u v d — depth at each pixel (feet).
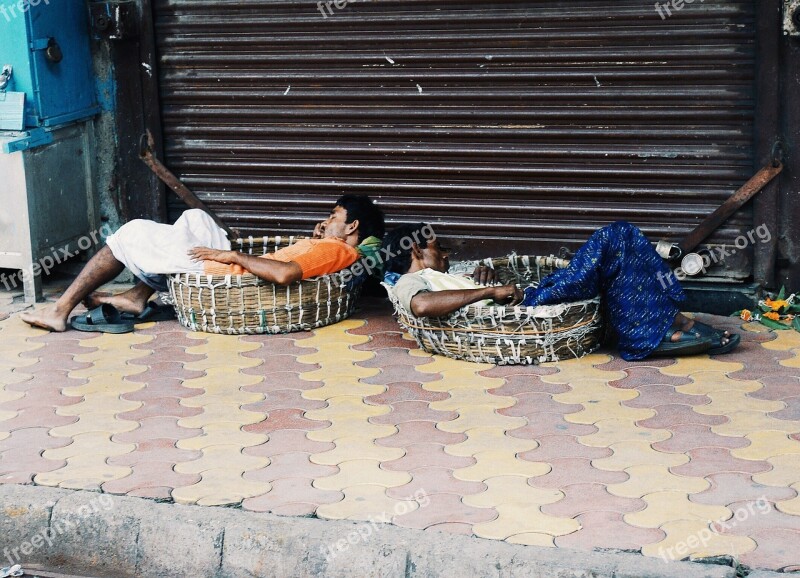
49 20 21.26
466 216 21.09
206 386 17.01
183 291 19.40
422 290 17.81
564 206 20.54
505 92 20.29
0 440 15.11
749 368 17.19
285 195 21.95
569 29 19.75
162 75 22.02
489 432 15.01
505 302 17.76
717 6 19.02
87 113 22.26
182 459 14.37
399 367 17.70
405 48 20.61
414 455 14.33
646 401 15.97
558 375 17.12
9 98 20.88
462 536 12.14
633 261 17.31
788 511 12.59
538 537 12.12
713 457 14.03
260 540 12.45
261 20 21.16
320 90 21.21
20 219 21.20
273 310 19.22
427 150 20.89
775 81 18.98
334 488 13.43
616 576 11.39
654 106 19.72
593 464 13.93
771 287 19.88
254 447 14.69
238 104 21.72
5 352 18.78
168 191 22.70
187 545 12.69
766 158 19.34
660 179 19.98
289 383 17.08
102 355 18.54
